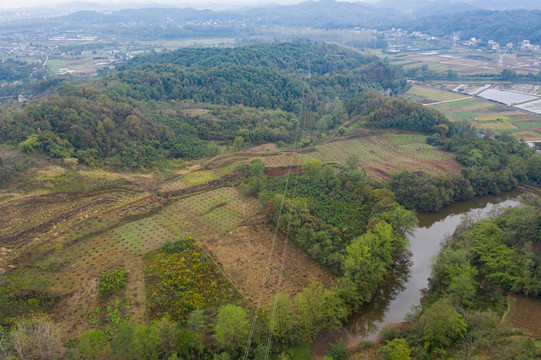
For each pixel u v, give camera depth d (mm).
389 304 78500
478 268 81375
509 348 55938
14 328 58344
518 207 96062
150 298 69562
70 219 91188
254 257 85125
